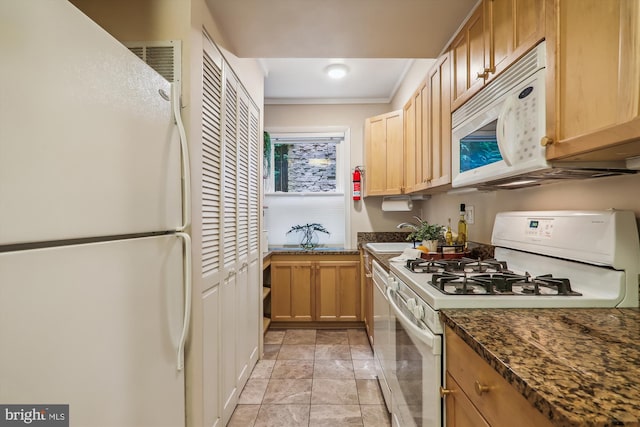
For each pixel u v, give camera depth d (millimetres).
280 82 3143
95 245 732
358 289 3254
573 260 1146
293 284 3256
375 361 2402
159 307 1009
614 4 727
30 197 583
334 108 3621
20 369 560
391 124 3084
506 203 1731
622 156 879
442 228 2152
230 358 1823
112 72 797
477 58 1414
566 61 878
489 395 725
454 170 1652
